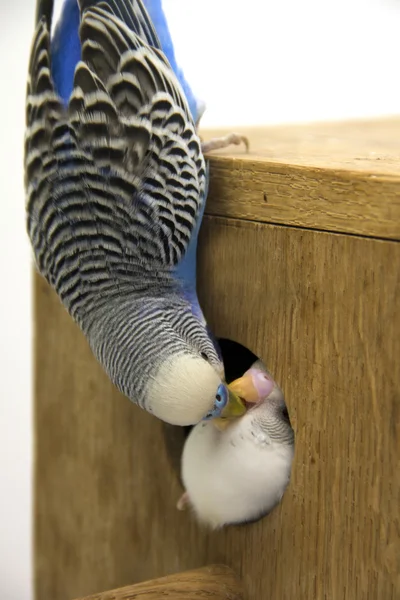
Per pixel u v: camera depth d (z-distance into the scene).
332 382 0.87
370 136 1.20
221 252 0.96
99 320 0.92
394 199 0.79
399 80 1.67
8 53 1.40
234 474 0.99
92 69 0.87
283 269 0.89
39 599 1.27
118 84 0.87
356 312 0.84
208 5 1.47
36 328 1.18
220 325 0.97
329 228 0.84
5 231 1.47
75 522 1.20
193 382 0.87
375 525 0.85
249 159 0.91
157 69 0.90
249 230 0.92
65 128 0.89
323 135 1.21
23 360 1.50
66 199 0.90
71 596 1.22
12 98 1.41
